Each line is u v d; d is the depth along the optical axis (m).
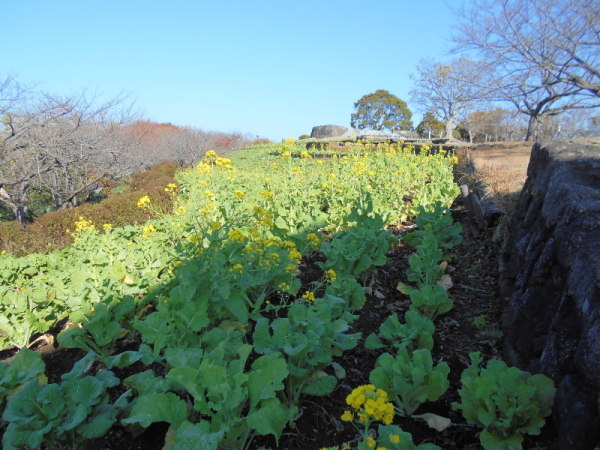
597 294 2.33
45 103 12.26
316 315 3.03
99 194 18.55
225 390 2.26
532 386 2.49
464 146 16.41
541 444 2.36
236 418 2.27
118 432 2.69
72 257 6.21
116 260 5.26
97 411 2.48
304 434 2.68
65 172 12.91
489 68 17.59
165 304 3.27
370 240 4.78
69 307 4.18
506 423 2.33
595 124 26.38
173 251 5.09
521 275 3.74
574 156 4.14
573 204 3.03
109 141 14.77
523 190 5.35
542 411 2.42
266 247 4.10
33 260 6.15
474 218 6.83
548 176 4.23
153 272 4.43
